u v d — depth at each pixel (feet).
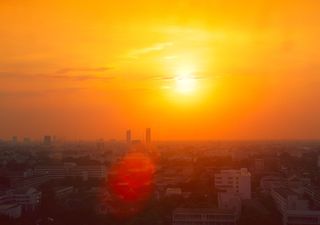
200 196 358.43
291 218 263.90
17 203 335.88
